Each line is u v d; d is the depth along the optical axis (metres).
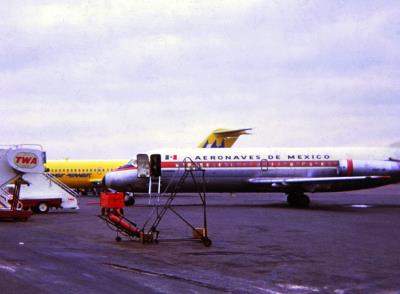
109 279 12.34
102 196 20.92
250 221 27.94
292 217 30.52
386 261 15.34
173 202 48.50
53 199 35.00
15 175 29.41
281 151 41.09
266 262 15.15
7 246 18.12
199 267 14.25
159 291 11.18
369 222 27.50
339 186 39.59
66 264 14.35
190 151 40.69
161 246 18.56
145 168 39.88
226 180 40.19
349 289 11.66
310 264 14.80
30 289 11.15
